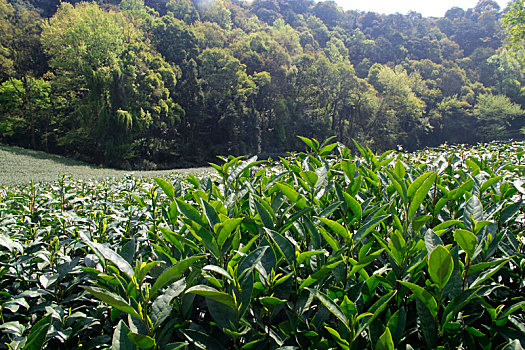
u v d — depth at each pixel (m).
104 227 1.92
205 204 1.28
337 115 61.69
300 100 58.91
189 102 48.00
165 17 57.16
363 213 1.57
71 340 1.36
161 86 42.88
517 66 80.81
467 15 123.19
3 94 37.44
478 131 67.44
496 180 1.67
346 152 2.38
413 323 1.22
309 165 2.10
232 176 1.85
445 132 68.56
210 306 1.13
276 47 61.16
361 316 0.96
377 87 69.44
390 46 98.12
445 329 1.07
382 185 1.93
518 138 63.38
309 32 94.31
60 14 45.91
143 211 2.31
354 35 105.12
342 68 58.53
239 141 48.88
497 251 1.56
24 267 1.69
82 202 2.67
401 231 1.26
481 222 1.16
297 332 1.12
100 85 36.22
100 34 39.22
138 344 0.90
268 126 56.25
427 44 100.00
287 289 1.18
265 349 1.15
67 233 2.18
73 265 1.50
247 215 1.58
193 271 1.18
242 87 51.91
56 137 40.47
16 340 1.12
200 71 51.75
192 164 45.53
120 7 66.00
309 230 1.34
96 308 1.35
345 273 1.23
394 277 1.22
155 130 43.28
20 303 1.34
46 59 46.03
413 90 72.56
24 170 25.41
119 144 37.12
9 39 43.00
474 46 105.38
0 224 2.19
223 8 83.25
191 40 55.41
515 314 1.31
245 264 1.09
